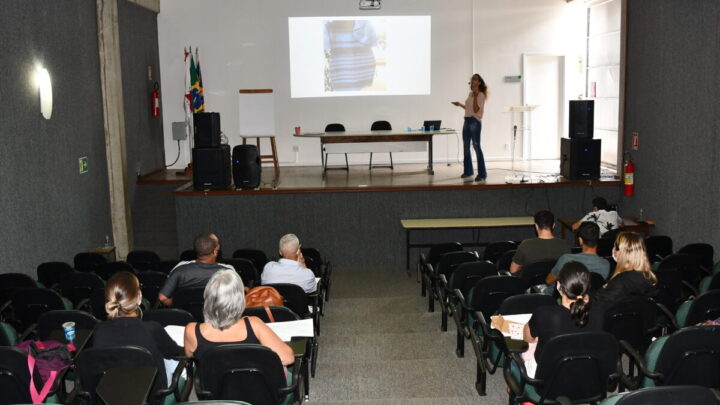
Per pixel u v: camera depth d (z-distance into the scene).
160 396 3.45
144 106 12.39
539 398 3.62
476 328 5.08
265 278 5.64
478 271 5.65
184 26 13.50
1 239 6.84
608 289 4.25
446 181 10.60
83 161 9.28
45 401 3.65
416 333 6.35
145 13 12.63
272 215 10.09
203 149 9.97
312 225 10.12
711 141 7.73
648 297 4.22
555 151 14.27
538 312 3.60
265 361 3.32
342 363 5.42
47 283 6.64
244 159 10.01
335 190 10.02
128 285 3.67
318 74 13.73
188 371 3.76
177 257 10.76
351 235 10.16
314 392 4.81
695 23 7.99
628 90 10.01
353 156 13.79
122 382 2.88
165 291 5.14
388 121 13.87
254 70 13.68
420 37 13.68
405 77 13.78
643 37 9.45
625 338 4.19
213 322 3.40
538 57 13.96
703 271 6.15
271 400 3.43
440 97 13.85
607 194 10.20
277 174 12.07
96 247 9.75
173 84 13.59
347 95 13.79
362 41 13.66
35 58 7.73
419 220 9.94
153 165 12.88
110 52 10.16
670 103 8.70
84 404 3.52
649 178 9.40
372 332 6.55
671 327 4.83
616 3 12.21
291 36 13.60
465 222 9.69
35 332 4.98
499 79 13.86
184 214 10.06
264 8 13.53
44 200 7.93
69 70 8.83
